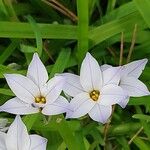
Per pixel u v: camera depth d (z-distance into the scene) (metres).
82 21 0.31
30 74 0.29
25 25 0.32
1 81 0.35
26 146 0.27
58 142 0.31
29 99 0.29
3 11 0.33
